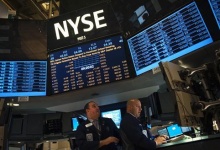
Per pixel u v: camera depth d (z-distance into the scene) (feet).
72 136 9.39
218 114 4.95
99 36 9.83
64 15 10.50
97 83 9.25
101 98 10.03
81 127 7.45
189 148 5.36
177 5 8.01
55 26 10.41
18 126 9.30
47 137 9.55
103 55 9.55
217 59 4.93
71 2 11.87
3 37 10.14
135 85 9.27
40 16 15.33
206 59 7.64
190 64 7.98
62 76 9.71
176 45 7.91
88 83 9.35
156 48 8.44
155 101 8.27
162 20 8.41
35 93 9.61
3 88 9.50
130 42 9.25
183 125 4.76
